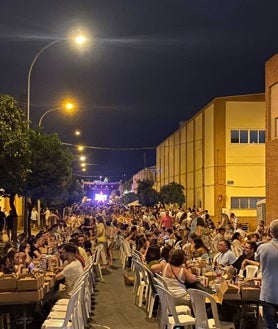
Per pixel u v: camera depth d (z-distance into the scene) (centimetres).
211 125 5234
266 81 3438
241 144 5109
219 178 5116
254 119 5109
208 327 899
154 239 1841
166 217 3397
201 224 2320
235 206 5097
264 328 856
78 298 1027
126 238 2527
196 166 5900
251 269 1303
